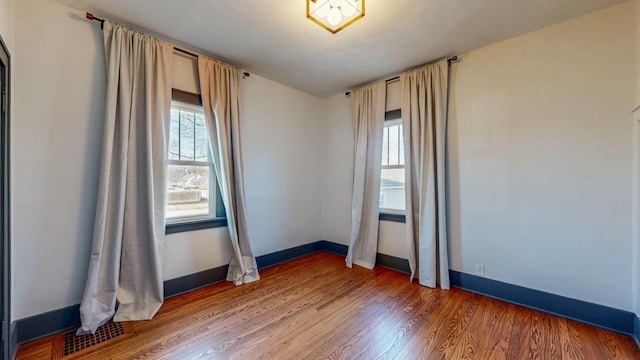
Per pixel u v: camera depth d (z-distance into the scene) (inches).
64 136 79.1
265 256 136.9
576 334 77.6
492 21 86.6
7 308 63.2
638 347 71.2
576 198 85.9
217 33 93.4
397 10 80.2
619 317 78.8
